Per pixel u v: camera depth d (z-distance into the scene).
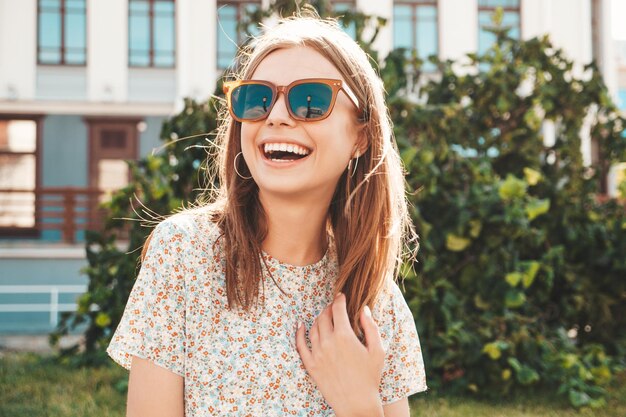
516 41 5.65
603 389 4.66
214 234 1.36
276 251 1.41
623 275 5.29
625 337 5.53
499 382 4.65
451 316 4.69
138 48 16.23
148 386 1.28
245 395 1.31
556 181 5.42
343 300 1.40
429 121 5.07
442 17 16.08
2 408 4.29
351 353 1.36
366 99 1.41
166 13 16.25
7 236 15.91
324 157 1.33
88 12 16.06
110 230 5.32
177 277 1.31
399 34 16.05
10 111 16.00
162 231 1.33
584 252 5.34
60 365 5.70
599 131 5.59
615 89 16.48
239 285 1.33
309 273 1.43
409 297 4.62
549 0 16.14
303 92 1.31
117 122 16.27
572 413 4.34
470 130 5.50
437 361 4.50
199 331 1.31
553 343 4.86
